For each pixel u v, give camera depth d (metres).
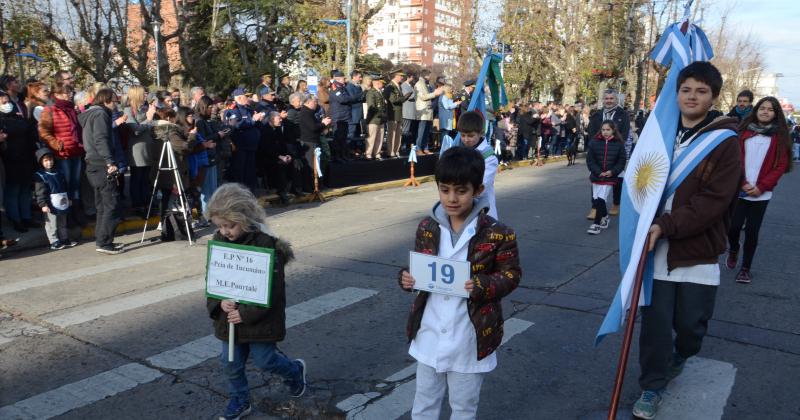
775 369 4.12
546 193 12.52
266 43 25.38
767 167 5.72
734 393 3.77
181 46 22.11
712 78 3.11
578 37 29.27
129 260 7.12
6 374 4.07
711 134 3.14
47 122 7.68
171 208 7.99
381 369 4.11
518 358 4.29
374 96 13.55
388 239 8.02
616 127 8.22
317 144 11.67
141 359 4.31
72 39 19.50
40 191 7.38
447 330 2.60
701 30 3.55
